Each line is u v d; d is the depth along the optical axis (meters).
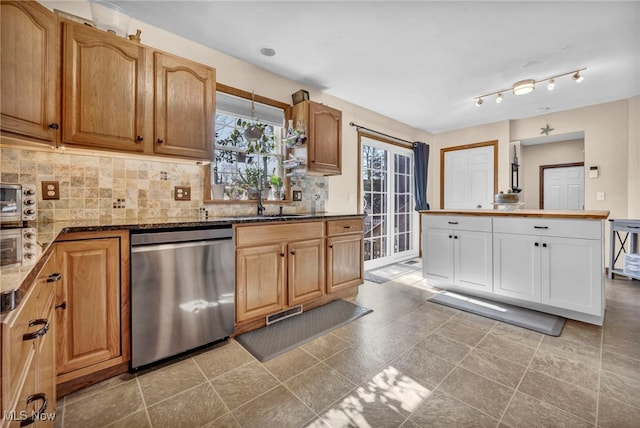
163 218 2.20
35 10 1.44
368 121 4.24
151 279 1.69
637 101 3.69
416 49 2.58
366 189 4.32
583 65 2.90
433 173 5.59
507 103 3.97
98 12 1.81
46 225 1.59
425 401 1.45
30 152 1.71
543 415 1.34
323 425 1.29
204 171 2.46
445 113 4.41
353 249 3.00
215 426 1.29
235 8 2.02
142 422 1.31
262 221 2.22
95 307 1.52
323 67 2.91
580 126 4.14
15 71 1.35
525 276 2.56
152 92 1.92
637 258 3.31
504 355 1.87
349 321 2.40
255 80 2.86
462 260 2.99
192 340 1.85
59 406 1.39
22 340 0.73
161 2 1.94
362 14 2.09
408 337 2.12
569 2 1.97
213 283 1.94
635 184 3.70
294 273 2.45
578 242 2.29
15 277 0.71
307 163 2.92
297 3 1.97
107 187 1.99
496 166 4.81
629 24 2.22
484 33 2.34
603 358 1.82
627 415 1.33
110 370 1.62
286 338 2.10
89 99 1.68
